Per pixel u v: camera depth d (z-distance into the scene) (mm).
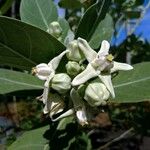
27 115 250
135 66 144
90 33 139
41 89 151
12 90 150
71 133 140
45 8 166
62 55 128
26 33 122
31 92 151
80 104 127
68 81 126
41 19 164
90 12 133
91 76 127
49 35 124
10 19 117
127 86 139
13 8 262
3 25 119
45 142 137
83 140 225
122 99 133
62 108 129
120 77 143
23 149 134
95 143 275
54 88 126
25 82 153
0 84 151
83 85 127
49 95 129
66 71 133
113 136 277
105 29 149
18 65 138
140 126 234
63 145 137
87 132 230
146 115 232
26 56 132
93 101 124
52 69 128
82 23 135
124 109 237
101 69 130
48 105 129
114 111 240
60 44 128
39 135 139
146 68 144
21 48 129
